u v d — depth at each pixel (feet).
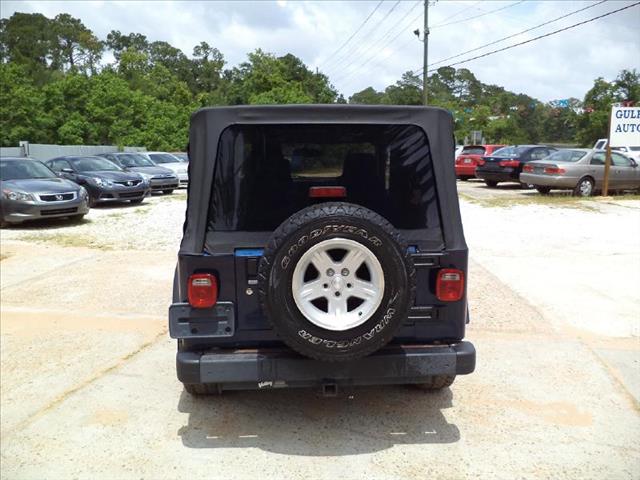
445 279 11.93
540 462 11.73
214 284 11.60
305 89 246.06
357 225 10.55
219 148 12.01
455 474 11.33
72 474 11.52
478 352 17.38
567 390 14.90
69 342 18.65
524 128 309.22
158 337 19.02
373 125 12.14
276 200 12.12
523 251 31.14
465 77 356.38
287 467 11.60
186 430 13.12
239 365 11.56
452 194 12.11
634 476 11.26
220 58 346.33
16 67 131.03
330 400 14.46
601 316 20.61
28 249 33.55
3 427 13.39
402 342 12.12
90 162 55.47
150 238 36.52
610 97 189.98
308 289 10.79
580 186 54.54
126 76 227.81
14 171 43.57
